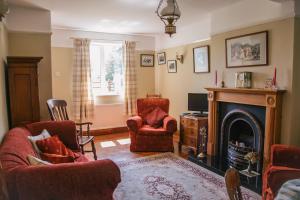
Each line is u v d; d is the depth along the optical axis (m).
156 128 4.51
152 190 2.89
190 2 3.51
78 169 1.61
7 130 3.11
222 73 3.94
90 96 5.55
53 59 5.23
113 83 5.98
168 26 2.43
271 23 3.16
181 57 5.41
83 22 4.74
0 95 2.67
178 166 3.65
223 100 3.83
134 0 3.40
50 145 2.58
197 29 4.89
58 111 3.76
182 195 2.77
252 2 3.37
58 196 1.56
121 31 5.69
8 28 3.63
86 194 1.60
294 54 2.93
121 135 5.73
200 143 4.14
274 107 3.01
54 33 5.22
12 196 1.54
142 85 6.33
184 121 4.44
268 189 2.25
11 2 3.43
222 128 3.90
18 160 1.75
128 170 3.49
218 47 3.99
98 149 4.58
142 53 6.25
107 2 3.48
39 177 1.54
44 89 3.92
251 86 3.46
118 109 6.00
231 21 3.71
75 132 3.20
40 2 3.45
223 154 3.92
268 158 3.09
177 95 5.68
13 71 3.18
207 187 2.96
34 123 3.08
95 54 5.75
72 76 5.41
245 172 3.15
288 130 3.01
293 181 1.48
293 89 2.96
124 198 2.70
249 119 3.46
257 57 3.35
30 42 3.80
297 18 2.93
